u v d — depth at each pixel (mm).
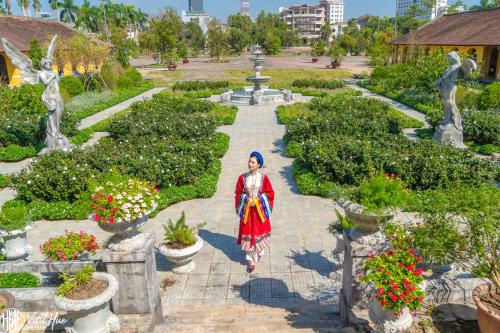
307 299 6047
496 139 14375
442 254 4480
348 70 46188
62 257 6062
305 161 11688
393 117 16422
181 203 10125
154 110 18250
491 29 28750
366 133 14250
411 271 3926
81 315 4410
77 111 21703
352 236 4781
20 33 31375
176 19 59844
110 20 65688
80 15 60469
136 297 4867
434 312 4715
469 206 4453
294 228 8617
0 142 14891
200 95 27188
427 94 23391
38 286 5711
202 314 5523
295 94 28281
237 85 33031
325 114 16469
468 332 4402
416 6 64312
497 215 4277
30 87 18750
